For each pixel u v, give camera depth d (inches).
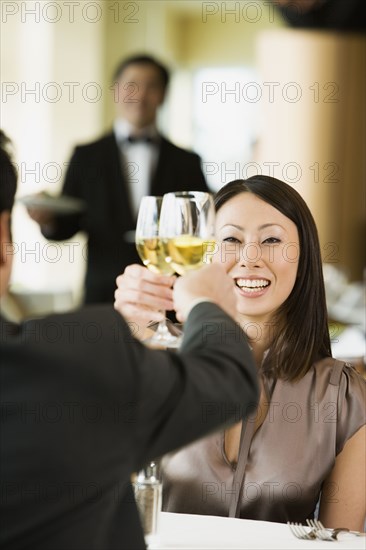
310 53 406.6
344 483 90.4
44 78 379.2
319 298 93.0
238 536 74.9
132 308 76.1
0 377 47.8
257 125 450.0
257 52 492.1
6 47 375.9
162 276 75.2
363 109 412.5
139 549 54.1
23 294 203.3
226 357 52.4
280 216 91.4
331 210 417.1
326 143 412.8
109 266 216.1
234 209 92.0
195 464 89.1
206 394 50.5
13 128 379.9
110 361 49.1
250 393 52.6
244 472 88.2
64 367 48.0
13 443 47.4
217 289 58.0
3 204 51.8
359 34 406.0
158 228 75.4
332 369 92.1
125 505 54.4
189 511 89.1
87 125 389.1
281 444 89.0
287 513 88.1
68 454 47.7
